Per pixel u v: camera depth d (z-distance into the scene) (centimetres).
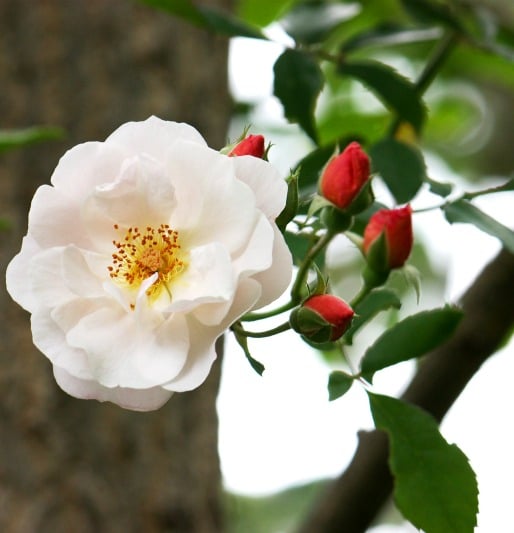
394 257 59
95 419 77
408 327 60
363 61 69
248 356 57
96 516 75
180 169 57
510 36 78
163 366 56
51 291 57
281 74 66
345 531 73
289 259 56
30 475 75
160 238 58
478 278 72
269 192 56
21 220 78
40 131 67
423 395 71
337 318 57
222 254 56
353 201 58
